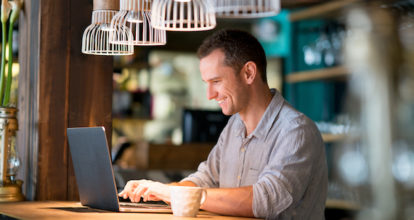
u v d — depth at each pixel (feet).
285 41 17.81
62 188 8.04
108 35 7.47
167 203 7.03
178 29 6.49
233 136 7.66
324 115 14.60
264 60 7.29
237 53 6.97
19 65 8.66
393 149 12.46
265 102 7.25
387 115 12.63
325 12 13.15
